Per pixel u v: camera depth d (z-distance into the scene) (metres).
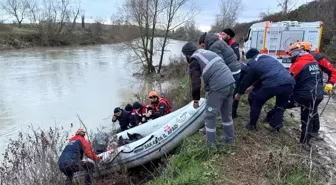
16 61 25.33
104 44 47.66
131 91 14.48
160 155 5.15
